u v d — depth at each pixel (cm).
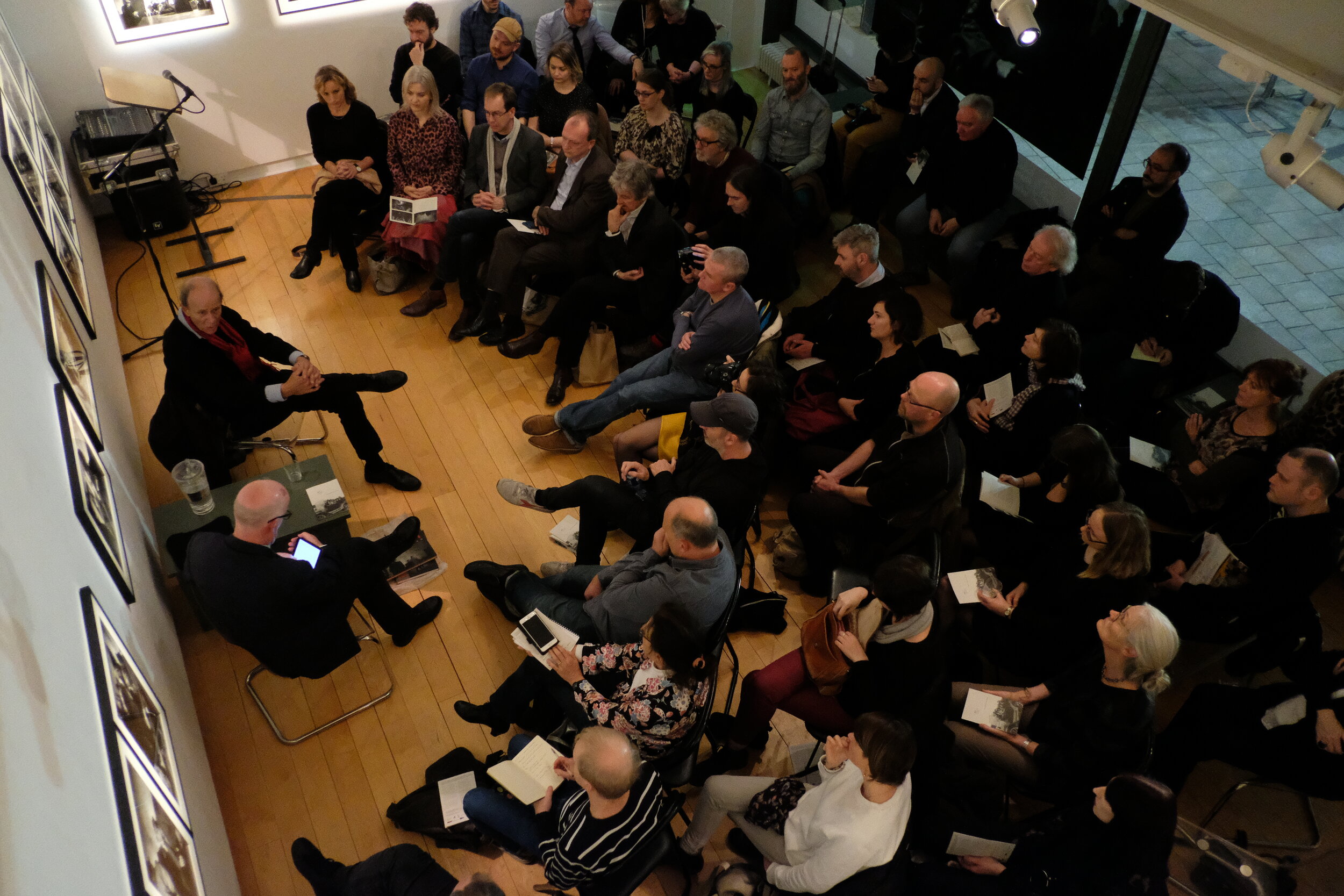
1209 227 466
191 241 582
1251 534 338
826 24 700
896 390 385
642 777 263
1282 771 296
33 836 129
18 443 205
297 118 630
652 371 445
